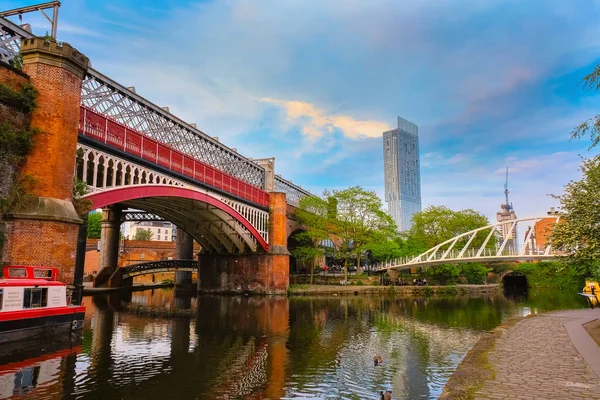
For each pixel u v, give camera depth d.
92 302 36.66
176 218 44.34
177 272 57.22
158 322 24.89
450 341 20.28
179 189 31.02
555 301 44.34
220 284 48.84
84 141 21.75
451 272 66.19
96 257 69.69
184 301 39.12
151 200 36.44
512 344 14.18
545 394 8.29
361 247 56.78
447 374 14.24
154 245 73.94
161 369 14.18
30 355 14.79
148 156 27.45
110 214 52.44
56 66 18.98
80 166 26.38
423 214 75.62
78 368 13.74
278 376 13.66
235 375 13.70
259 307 34.34
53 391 11.50
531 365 10.91
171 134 36.84
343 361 15.88
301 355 16.75
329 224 57.34
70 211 18.69
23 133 17.61
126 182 29.83
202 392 11.91
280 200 49.12
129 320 25.56
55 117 18.66
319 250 56.19
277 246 48.12
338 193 58.25
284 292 47.34
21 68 18.84
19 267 16.25
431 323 26.47
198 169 34.41
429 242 72.19
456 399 7.96
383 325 25.22
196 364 14.97
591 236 16.55
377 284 58.75
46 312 16.20
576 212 17.39
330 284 58.03
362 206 57.50
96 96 28.09
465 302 43.12
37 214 17.33
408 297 50.31
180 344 18.41
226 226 45.12
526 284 77.56
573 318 22.12
